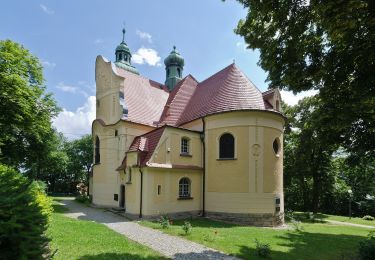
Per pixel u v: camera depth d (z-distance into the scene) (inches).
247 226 796.0
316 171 1422.2
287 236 642.2
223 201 866.1
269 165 869.2
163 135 853.2
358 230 863.7
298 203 1815.9
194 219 848.3
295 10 391.5
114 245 440.8
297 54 426.9
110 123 1095.6
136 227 650.2
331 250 537.6
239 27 498.6
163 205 824.9
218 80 1082.7
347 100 430.3
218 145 904.3
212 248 472.7
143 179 805.9
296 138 1412.4
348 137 643.5
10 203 185.2
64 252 377.7
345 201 1759.4
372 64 384.2
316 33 413.7
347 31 341.1
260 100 943.7
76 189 2488.9
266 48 457.1
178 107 1163.3
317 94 468.1
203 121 957.2
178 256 418.6
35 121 979.9
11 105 832.3
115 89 1104.2
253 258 430.3
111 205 1037.2
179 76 1504.7
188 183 913.5
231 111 877.2
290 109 1387.8
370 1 309.1
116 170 999.6
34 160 1214.3
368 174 1615.4
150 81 1344.7
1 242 175.6
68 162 2257.6
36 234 194.1
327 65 411.2
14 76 818.2
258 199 838.5
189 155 916.6
